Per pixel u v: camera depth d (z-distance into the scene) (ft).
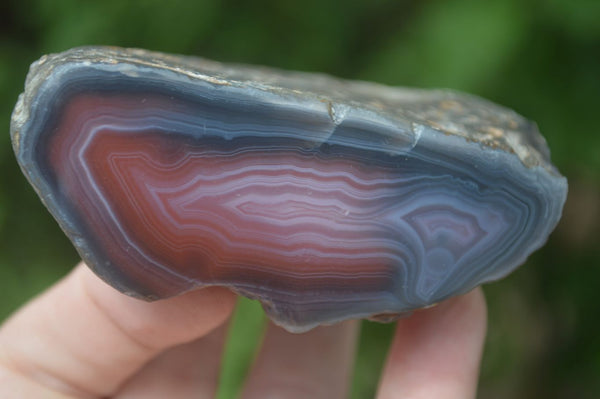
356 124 0.65
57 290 0.80
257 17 1.15
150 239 0.66
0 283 1.20
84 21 1.13
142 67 0.64
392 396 0.79
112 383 0.81
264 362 0.87
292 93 0.65
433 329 0.79
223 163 0.65
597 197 1.13
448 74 0.97
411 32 1.05
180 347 0.85
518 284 1.17
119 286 0.66
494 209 0.68
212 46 1.16
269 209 0.66
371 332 1.16
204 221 0.66
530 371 1.21
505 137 0.71
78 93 0.63
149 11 1.13
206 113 0.64
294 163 0.65
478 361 0.79
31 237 1.24
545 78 1.00
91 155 0.64
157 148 0.64
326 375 0.87
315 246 0.67
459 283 0.68
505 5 0.97
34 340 0.79
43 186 0.64
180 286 0.67
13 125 0.64
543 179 0.68
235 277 0.67
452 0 1.01
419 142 0.66
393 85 1.01
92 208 0.65
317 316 0.68
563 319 1.13
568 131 0.99
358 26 1.18
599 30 0.98
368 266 0.67
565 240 1.13
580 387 1.12
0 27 1.26
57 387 0.79
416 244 0.67
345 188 0.66
